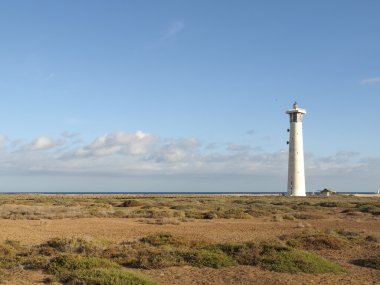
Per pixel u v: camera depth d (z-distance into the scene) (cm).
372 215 5050
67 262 1681
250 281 1553
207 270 1722
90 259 1734
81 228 3259
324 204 7006
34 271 1653
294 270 1716
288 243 2412
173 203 7294
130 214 4550
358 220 4284
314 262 1820
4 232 2953
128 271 1582
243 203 7675
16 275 1583
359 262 1986
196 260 1839
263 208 5850
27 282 1486
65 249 2094
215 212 4803
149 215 4484
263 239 2605
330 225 3812
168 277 1600
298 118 10438
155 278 1579
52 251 2034
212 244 2300
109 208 5822
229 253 2002
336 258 2116
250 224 3772
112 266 1695
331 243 2423
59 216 4228
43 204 6675
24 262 1772
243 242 2348
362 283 1572
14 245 2236
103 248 2117
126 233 2981
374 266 1877
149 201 7988
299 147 10469
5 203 6662
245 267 1784
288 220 4294
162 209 5647
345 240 2589
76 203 7006
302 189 10544
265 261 1830
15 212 4525
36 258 1805
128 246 2166
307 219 4509
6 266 1711
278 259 1831
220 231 3186
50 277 1531
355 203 7631
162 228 3338
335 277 1659
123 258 1888
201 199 9794
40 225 3441
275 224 3788
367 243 2573
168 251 2002
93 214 4494
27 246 2270
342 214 5209
